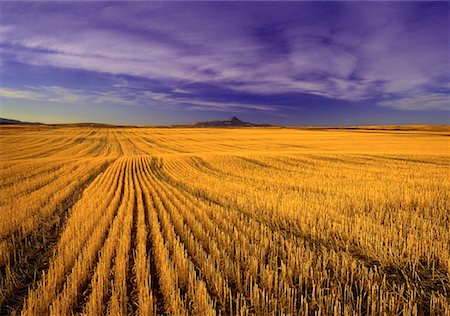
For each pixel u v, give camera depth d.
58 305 4.66
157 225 8.81
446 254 6.18
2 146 51.22
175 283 5.63
